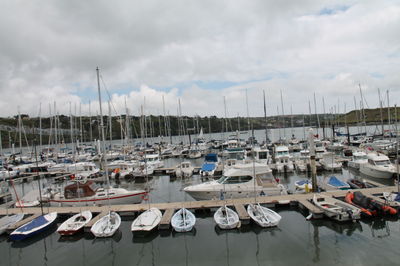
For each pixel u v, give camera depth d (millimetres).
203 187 22516
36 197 23906
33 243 16812
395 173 28359
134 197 23359
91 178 35000
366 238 15445
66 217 20344
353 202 19438
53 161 53250
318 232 16438
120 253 15180
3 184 28922
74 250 15719
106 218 18266
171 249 15352
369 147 49156
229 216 18031
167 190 29984
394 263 12812
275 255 14188
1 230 17750
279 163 37094
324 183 25922
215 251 14906
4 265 14562
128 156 50562
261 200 20562
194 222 17234
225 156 44562
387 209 17438
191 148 62438
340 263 13039
